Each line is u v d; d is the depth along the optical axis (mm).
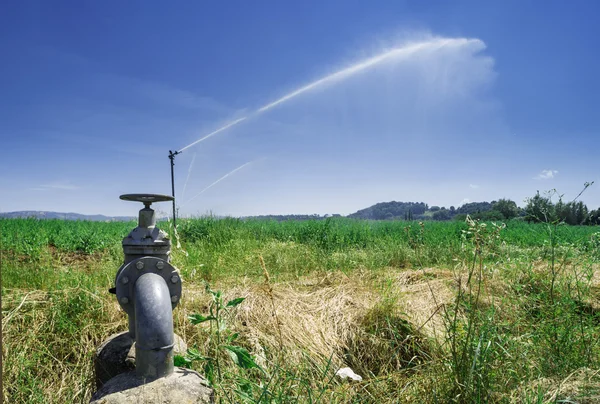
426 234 10062
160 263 2604
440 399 2674
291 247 8273
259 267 6465
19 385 3209
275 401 2609
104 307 4133
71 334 3736
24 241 8000
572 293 4027
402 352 3865
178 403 2166
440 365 3000
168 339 2359
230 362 3293
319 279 5785
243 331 3893
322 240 10055
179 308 4148
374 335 4000
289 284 5469
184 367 2727
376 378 3197
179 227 10133
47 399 3125
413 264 7492
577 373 2750
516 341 3143
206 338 3682
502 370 2820
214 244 8633
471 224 3156
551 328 3281
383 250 8477
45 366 3416
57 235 10109
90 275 5262
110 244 8938
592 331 3271
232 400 2637
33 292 4465
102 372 2781
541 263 4859
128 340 2865
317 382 3213
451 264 6828
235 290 4750
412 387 3008
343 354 3916
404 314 4168
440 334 3795
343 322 4234
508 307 3832
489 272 4461
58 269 5707
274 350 3631
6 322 3766
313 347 3826
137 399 2152
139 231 2689
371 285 5398
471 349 2691
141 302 2373
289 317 4188
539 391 2447
